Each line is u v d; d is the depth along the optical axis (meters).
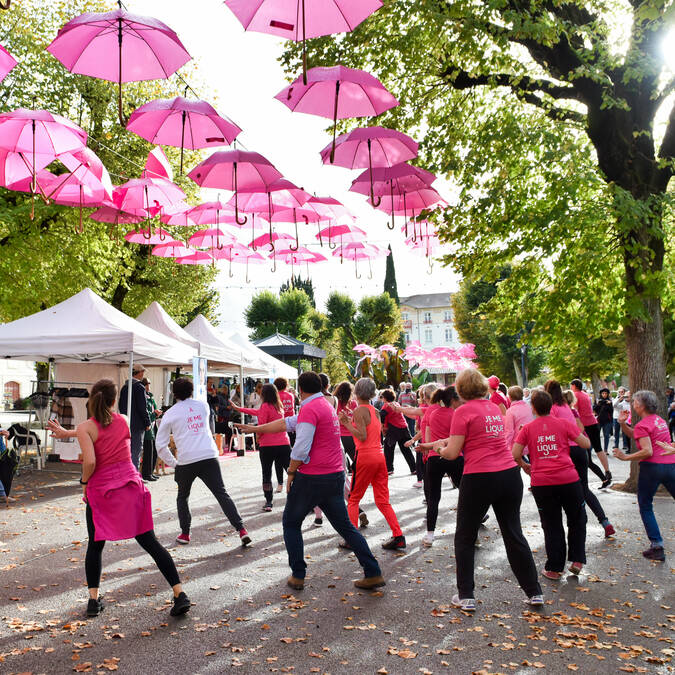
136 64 5.68
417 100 12.06
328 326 60.47
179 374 21.36
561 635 4.50
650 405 6.70
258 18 4.78
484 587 5.62
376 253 14.16
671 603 5.19
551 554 5.88
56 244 18.20
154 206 10.96
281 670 3.92
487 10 10.01
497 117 11.82
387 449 13.34
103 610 5.02
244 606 5.11
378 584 5.55
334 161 8.43
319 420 5.57
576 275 11.04
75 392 14.92
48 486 11.82
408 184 9.43
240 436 18.39
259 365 20.97
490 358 53.19
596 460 16.84
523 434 6.02
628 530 7.93
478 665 3.99
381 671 3.88
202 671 3.90
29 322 12.49
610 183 10.76
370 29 11.31
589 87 11.20
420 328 99.88
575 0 10.65
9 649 4.24
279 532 7.93
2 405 35.31
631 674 3.87
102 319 12.60
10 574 6.05
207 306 38.00
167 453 7.18
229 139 7.37
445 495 11.12
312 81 6.38
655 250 11.30
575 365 35.94
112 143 21.56
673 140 11.31
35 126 6.74
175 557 6.70
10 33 19.14
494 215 11.40
